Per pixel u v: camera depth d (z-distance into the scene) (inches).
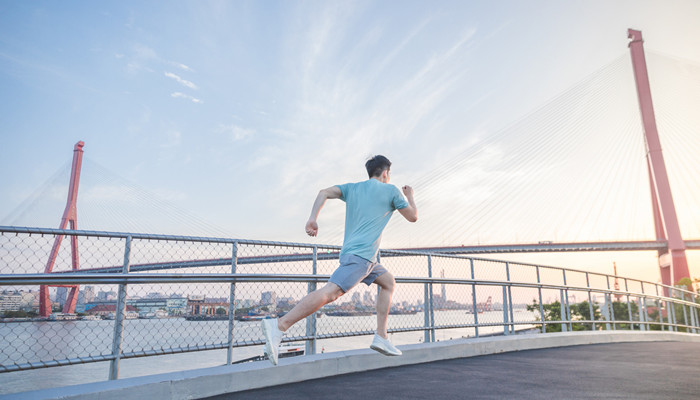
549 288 271.7
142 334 116.3
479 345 199.6
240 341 135.0
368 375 141.7
